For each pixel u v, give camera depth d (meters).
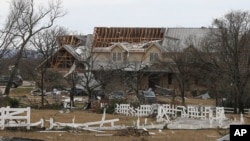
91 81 90.88
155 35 142.12
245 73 84.88
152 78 120.12
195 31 135.00
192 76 101.12
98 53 126.00
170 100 98.25
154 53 126.62
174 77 111.44
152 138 42.25
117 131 46.28
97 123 49.03
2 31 88.38
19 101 77.81
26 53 104.25
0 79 113.81
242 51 87.12
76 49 129.25
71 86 88.25
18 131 44.38
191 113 67.12
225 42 88.25
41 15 138.50
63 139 39.78
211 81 91.19
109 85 89.19
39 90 104.06
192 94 109.38
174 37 133.25
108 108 73.88
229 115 74.94
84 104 83.75
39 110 72.88
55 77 96.75
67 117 61.81
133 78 101.25
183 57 101.19
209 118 61.19
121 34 143.00
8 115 45.12
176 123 57.22
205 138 43.12
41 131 44.75
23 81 125.38
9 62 96.50
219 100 89.69
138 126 49.88
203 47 103.31
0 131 43.69
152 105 71.50
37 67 100.00
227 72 86.44
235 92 84.06
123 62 113.19
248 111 84.00
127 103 76.94
